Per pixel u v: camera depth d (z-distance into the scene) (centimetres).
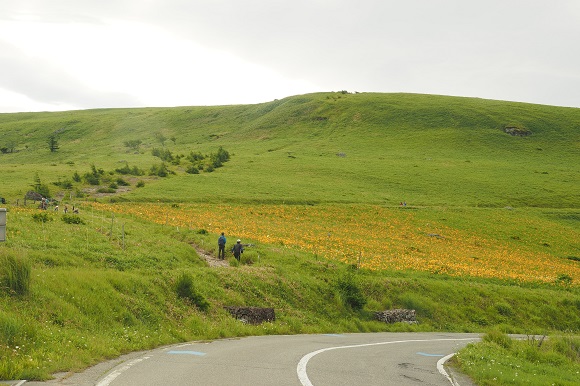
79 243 2520
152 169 9644
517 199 9488
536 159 14175
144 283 1789
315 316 2488
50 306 1307
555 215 8594
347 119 18675
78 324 1284
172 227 4406
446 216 7700
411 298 3291
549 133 16850
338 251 4603
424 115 18600
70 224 3259
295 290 2653
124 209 5797
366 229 6438
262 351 1359
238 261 3294
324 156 13238
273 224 5991
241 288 2361
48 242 2358
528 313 3678
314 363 1202
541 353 1741
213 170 10438
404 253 5175
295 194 8294
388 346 1773
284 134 17875
